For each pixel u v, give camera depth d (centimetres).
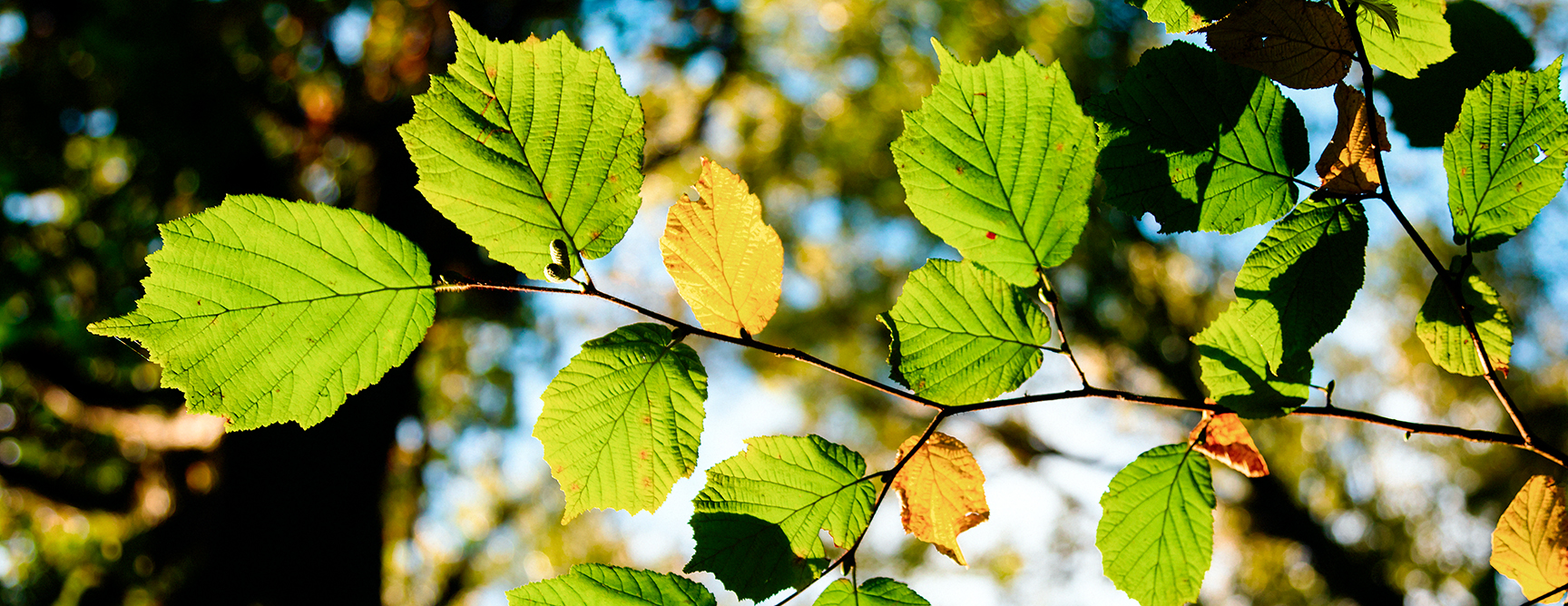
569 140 85
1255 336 96
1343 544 1062
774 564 94
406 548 1020
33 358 618
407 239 88
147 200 641
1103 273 1063
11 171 616
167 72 587
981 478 100
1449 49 99
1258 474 99
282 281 85
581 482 92
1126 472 102
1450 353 98
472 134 84
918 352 95
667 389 91
